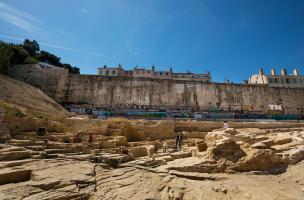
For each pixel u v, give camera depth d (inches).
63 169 343.9
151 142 738.8
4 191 246.5
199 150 584.1
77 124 760.3
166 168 436.1
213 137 569.9
